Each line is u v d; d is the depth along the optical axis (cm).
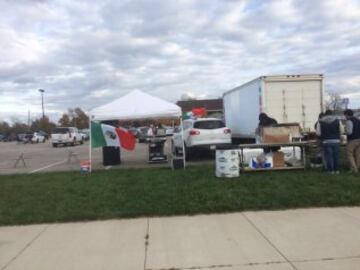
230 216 806
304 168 1268
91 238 700
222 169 1164
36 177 1363
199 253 604
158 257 594
